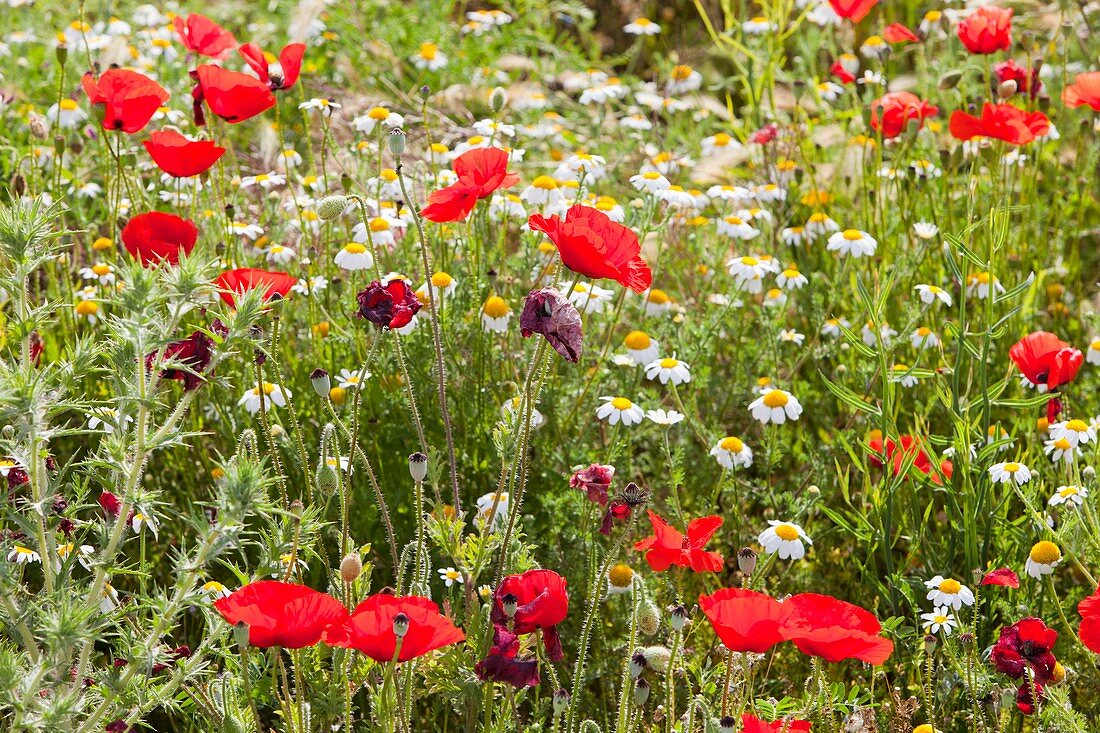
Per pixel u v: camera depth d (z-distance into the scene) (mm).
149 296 2240
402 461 3957
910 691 3441
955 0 6234
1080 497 3387
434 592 3578
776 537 3455
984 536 3654
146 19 6680
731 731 2348
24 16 7215
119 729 2426
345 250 4102
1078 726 2859
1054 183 5918
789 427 4578
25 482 2600
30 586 3438
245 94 3801
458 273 4305
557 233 2584
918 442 3625
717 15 8336
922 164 5160
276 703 2951
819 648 2225
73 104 5109
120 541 2459
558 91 7090
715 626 2248
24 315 2342
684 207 5379
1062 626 3559
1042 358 3584
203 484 3910
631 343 4176
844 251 4477
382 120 4949
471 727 2861
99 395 3861
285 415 3975
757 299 5039
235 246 4219
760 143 5512
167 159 3361
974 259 3773
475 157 2836
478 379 4070
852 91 6375
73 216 4902
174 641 3381
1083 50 6055
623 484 4047
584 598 3629
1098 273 5562
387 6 7859
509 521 2904
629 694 2760
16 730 2135
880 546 3881
